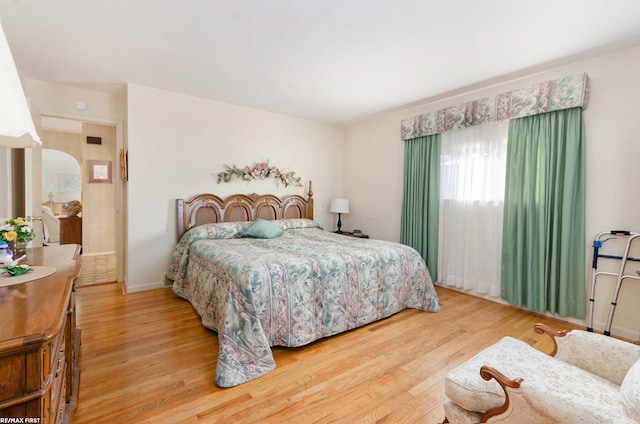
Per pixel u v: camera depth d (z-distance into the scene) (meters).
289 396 1.79
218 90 3.64
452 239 3.86
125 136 3.69
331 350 2.35
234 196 4.23
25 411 0.75
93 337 2.47
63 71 3.06
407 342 2.49
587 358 1.37
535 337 2.59
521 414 1.07
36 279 1.21
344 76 3.17
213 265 2.67
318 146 5.16
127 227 3.57
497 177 3.40
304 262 2.45
